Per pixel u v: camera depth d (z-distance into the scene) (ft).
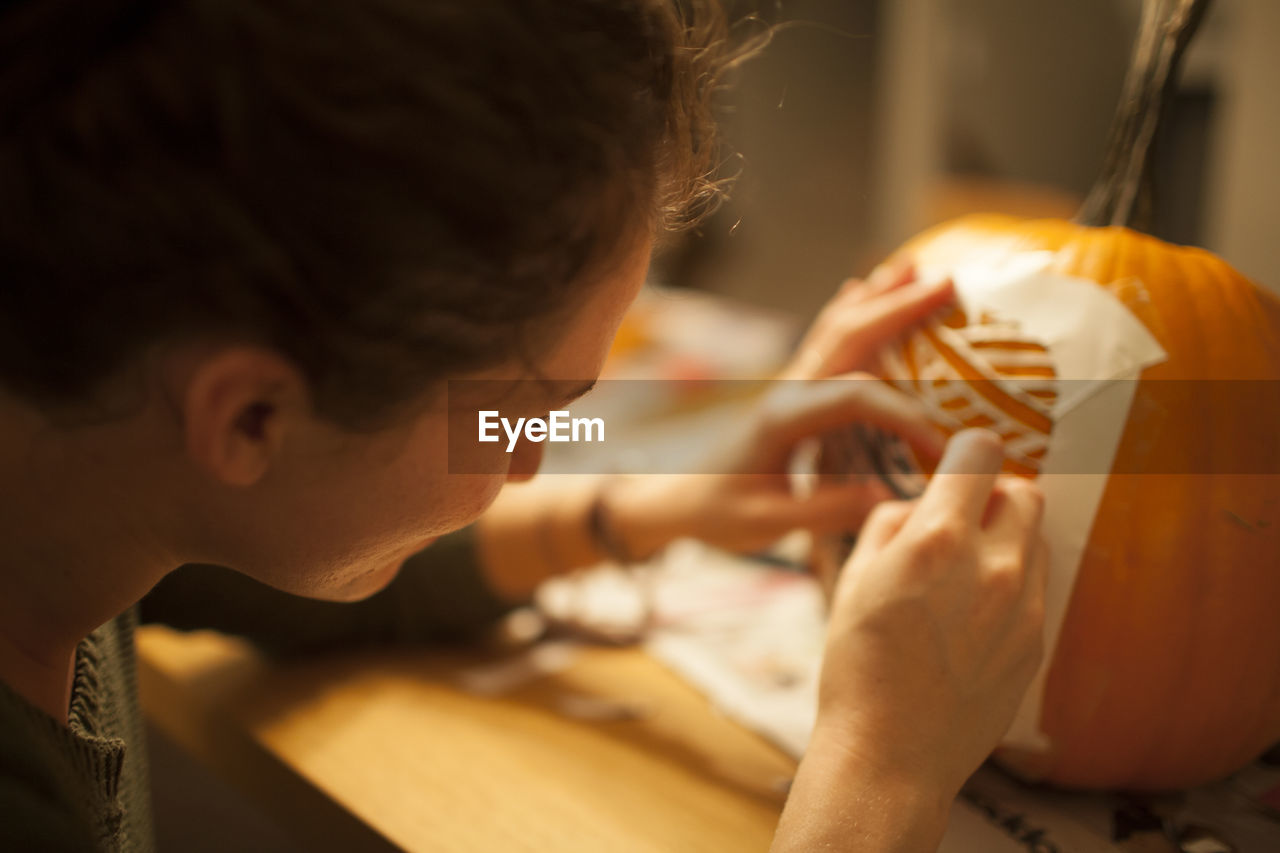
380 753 3.11
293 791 3.08
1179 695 2.77
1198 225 4.19
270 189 2.07
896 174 5.34
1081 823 2.85
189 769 4.08
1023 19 4.61
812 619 3.62
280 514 2.36
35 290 2.13
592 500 3.53
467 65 2.09
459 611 3.53
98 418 2.25
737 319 6.37
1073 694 2.80
